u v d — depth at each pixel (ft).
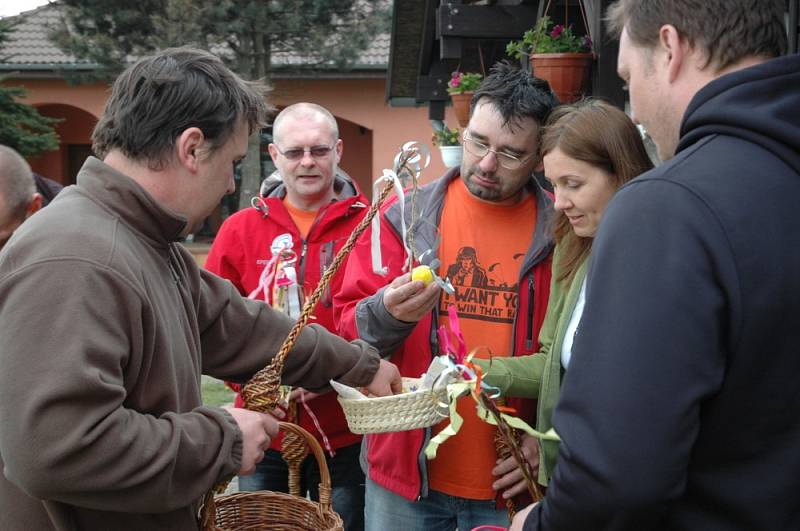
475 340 7.64
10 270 4.66
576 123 6.50
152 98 5.06
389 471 7.65
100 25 48.49
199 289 5.86
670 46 4.40
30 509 4.94
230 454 5.03
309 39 48.88
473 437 7.52
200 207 5.32
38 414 4.37
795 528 4.14
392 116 53.16
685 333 3.82
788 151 4.02
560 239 7.18
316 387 6.45
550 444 6.75
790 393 4.01
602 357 3.95
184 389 5.25
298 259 9.93
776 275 3.89
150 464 4.64
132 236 5.02
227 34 47.85
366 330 7.29
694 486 4.13
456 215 7.93
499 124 7.36
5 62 53.31
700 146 4.14
